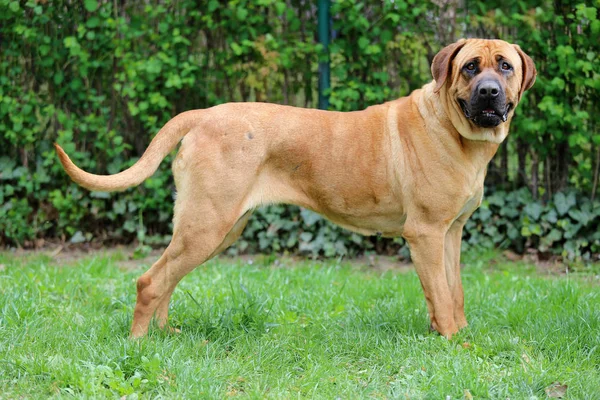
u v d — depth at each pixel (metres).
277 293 5.18
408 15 6.59
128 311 4.60
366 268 6.64
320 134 4.33
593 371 3.75
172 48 6.76
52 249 7.08
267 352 3.98
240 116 4.23
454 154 4.20
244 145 4.18
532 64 4.31
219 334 4.29
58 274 5.68
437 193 4.22
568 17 6.39
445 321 4.27
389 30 6.69
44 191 7.11
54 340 4.04
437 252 4.27
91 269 5.97
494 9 6.62
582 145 6.63
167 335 4.14
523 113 6.62
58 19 6.90
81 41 6.90
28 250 7.05
